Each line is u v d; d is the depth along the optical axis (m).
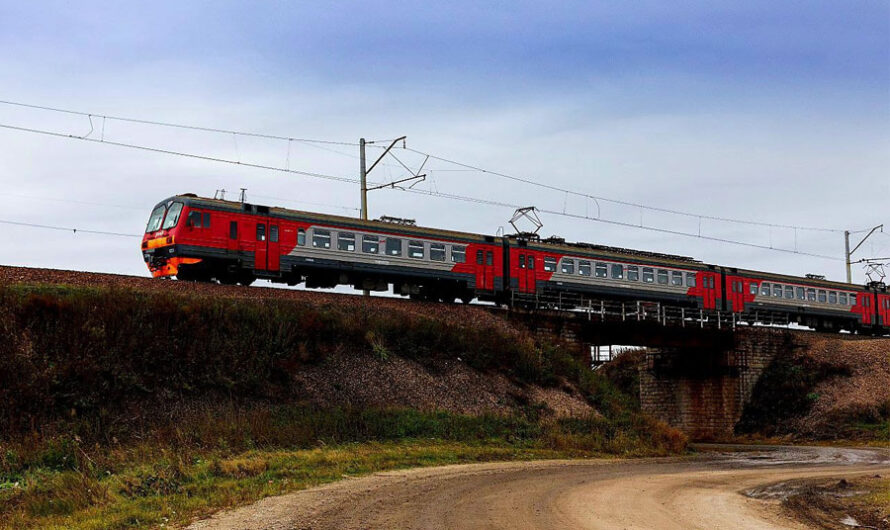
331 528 14.70
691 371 58.59
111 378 26.09
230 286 35.34
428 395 34.09
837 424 52.78
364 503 17.69
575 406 39.44
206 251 36.81
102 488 18.30
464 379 36.69
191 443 24.52
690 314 55.72
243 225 38.00
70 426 23.72
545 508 17.69
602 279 50.94
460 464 27.41
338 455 25.62
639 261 53.00
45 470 21.14
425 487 20.73
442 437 31.23
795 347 60.69
